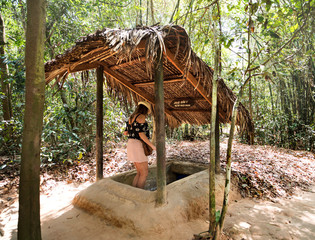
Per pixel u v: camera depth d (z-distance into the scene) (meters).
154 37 2.00
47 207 2.86
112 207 2.46
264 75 1.94
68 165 4.41
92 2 6.15
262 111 7.58
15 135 4.61
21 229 1.62
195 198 2.70
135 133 2.99
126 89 3.84
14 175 3.83
